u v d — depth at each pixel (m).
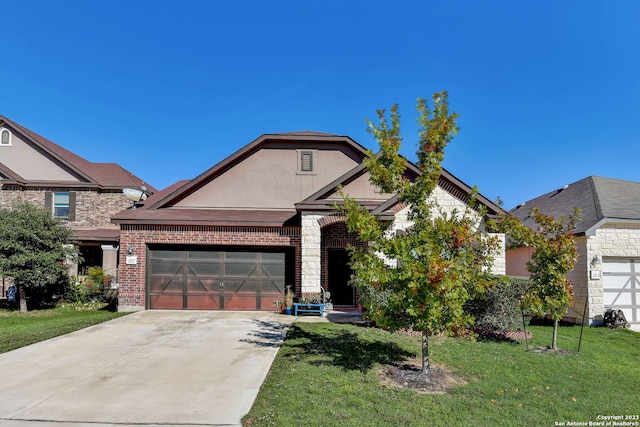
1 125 21.56
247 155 17.19
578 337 11.75
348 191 14.95
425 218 7.56
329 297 14.33
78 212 21.33
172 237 14.55
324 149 17.38
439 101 7.70
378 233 7.17
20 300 15.48
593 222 14.32
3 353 8.61
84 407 5.79
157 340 9.80
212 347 9.13
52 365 7.76
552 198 19.69
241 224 14.60
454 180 13.47
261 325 11.72
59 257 15.98
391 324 7.23
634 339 11.77
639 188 17.39
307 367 7.51
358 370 7.42
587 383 7.24
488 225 10.70
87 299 17.73
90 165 24.23
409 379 7.07
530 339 10.70
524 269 16.81
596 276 14.16
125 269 14.38
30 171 21.45
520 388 6.82
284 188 17.08
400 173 7.67
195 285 14.65
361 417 5.47
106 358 8.24
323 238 15.70
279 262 14.84
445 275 6.39
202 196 16.92
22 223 15.34
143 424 5.28
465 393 6.51
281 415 5.47
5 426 5.20
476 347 9.52
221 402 5.96
